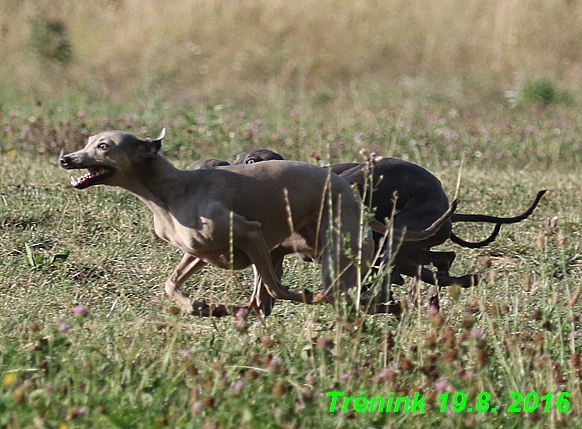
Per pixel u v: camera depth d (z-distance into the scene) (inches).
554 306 722.8
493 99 2378.2
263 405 566.3
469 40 2736.2
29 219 1096.2
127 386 590.2
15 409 528.7
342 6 2866.6
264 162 744.3
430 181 932.0
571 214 1230.9
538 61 2645.2
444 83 2466.8
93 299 879.7
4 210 1107.3
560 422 573.6
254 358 647.1
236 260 754.8
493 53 2684.5
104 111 1983.3
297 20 2805.1
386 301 819.4
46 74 2416.3
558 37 2723.9
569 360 663.1
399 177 928.3
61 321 737.6
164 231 745.0
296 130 1793.8
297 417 552.4
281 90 2401.6
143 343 671.1
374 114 2036.2
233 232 711.1
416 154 1638.8
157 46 2669.8
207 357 663.8
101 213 1127.0
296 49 2709.2
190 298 766.5
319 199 741.9
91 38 2677.2
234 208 718.5
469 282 913.5
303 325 729.6
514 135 1835.6
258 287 794.2
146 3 2832.2
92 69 2476.6
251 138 1712.6
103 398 555.2
